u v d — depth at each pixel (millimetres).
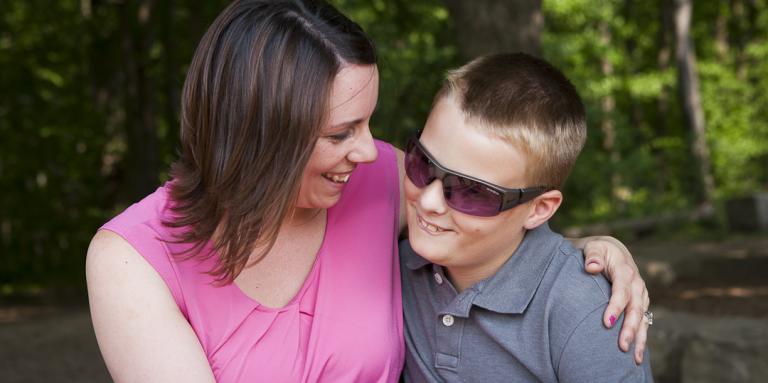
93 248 1540
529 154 1576
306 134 1436
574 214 11914
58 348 5828
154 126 11648
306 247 1691
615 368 1578
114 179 13352
